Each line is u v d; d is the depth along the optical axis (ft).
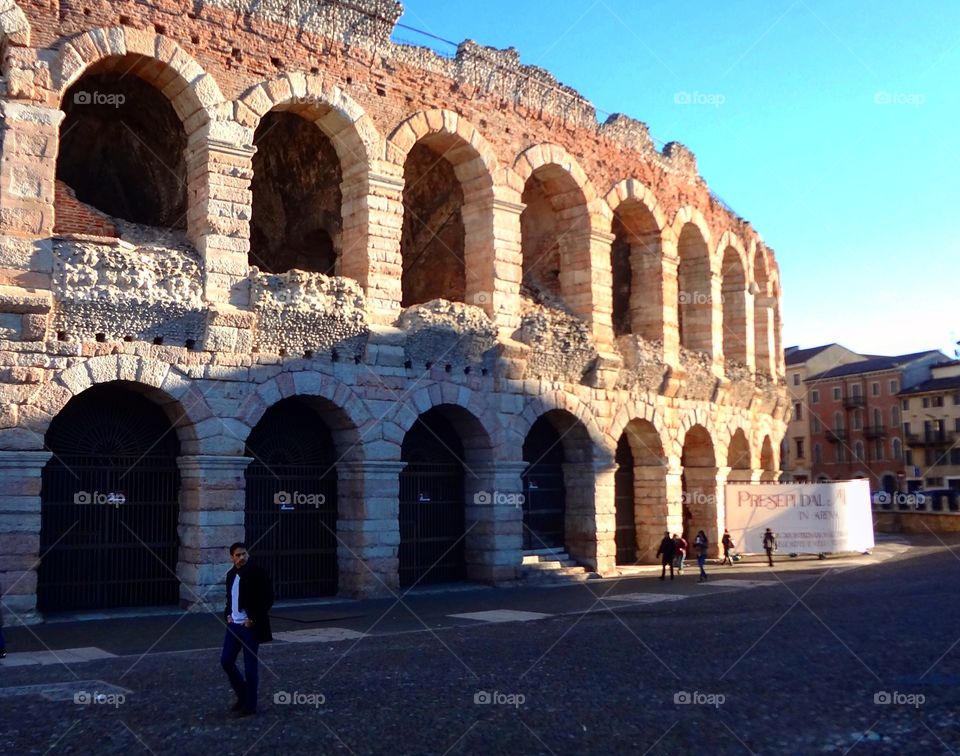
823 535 146.20
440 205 124.77
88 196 111.86
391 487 97.60
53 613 81.05
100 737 39.73
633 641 64.69
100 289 80.53
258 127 113.70
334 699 46.60
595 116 126.82
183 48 88.07
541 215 131.54
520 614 82.84
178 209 101.09
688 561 146.00
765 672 52.65
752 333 167.32
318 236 123.54
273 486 95.55
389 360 98.48
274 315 89.56
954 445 311.06
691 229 148.15
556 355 115.03
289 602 91.61
